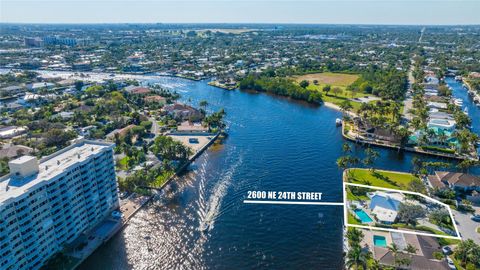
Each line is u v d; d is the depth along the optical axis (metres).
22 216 110.25
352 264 122.06
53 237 124.19
